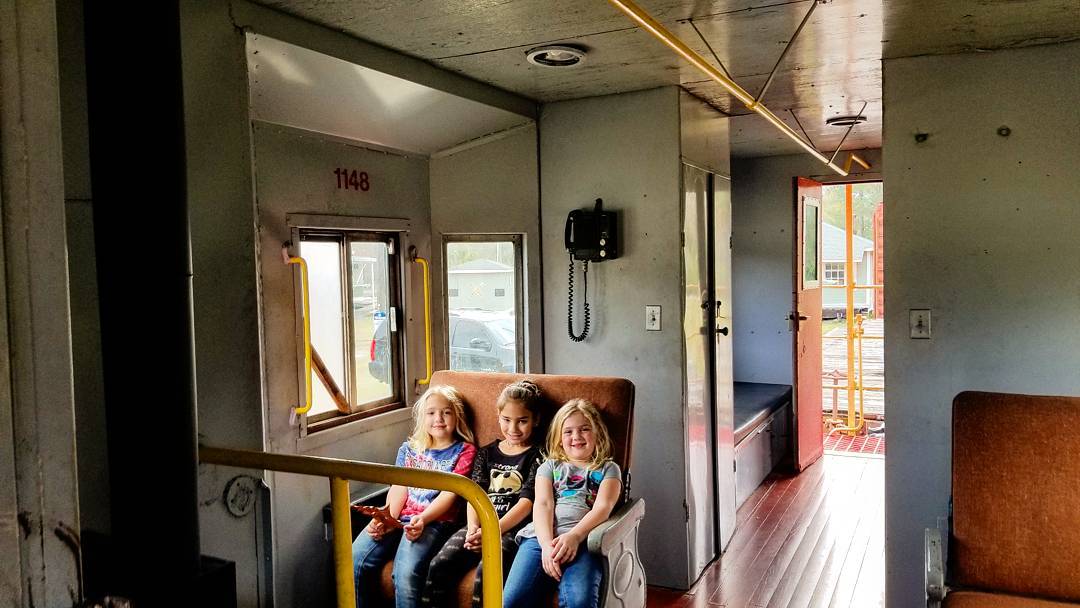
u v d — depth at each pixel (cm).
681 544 405
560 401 328
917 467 351
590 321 425
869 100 454
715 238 455
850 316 743
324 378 348
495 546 195
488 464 318
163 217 158
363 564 296
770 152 668
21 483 92
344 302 358
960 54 337
